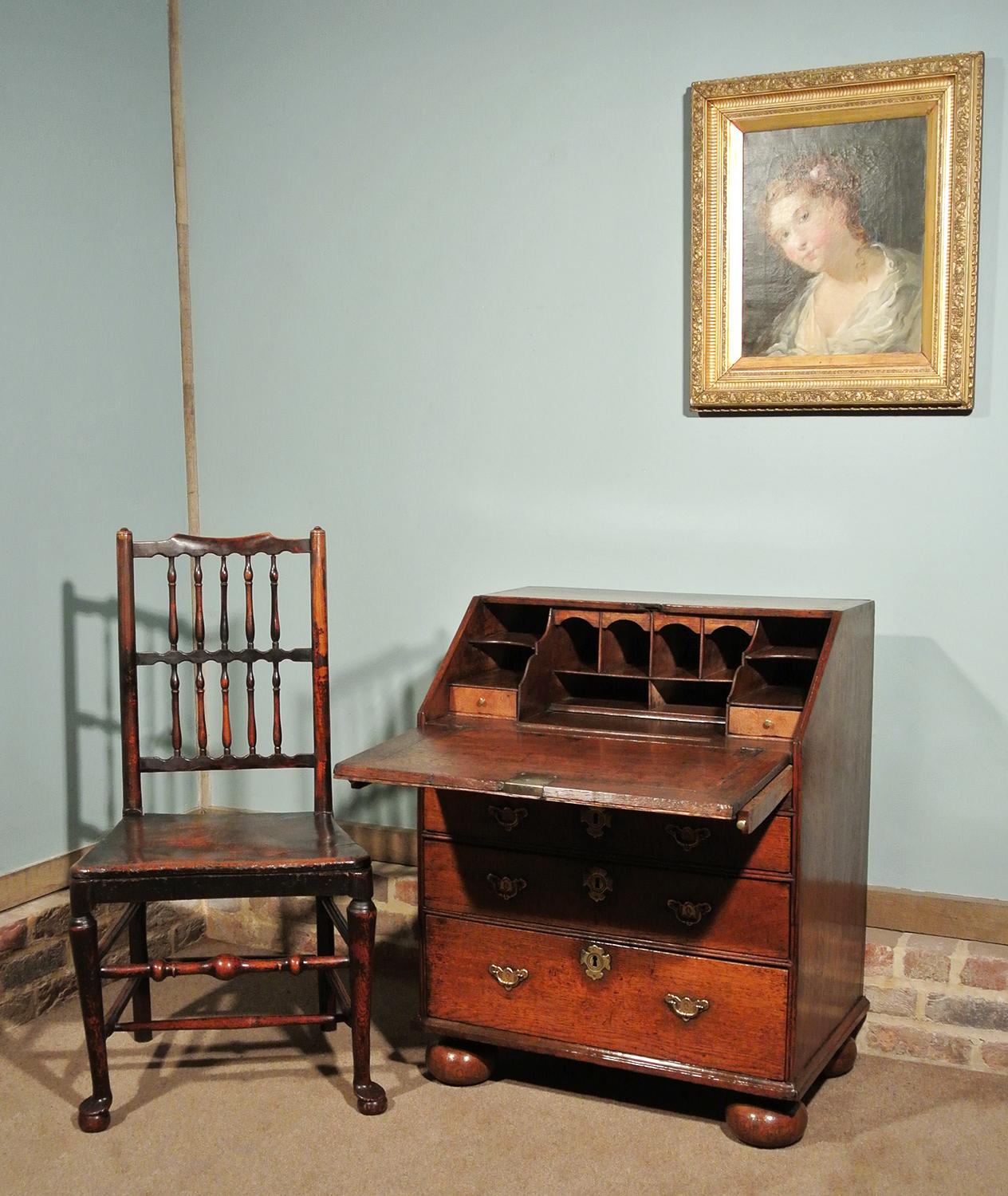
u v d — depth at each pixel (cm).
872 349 301
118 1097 285
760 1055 260
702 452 323
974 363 293
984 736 302
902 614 307
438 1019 291
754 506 319
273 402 371
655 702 289
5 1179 253
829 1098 284
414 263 349
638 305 326
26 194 325
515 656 323
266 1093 287
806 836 257
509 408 342
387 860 365
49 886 336
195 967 271
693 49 313
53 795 339
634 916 269
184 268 377
